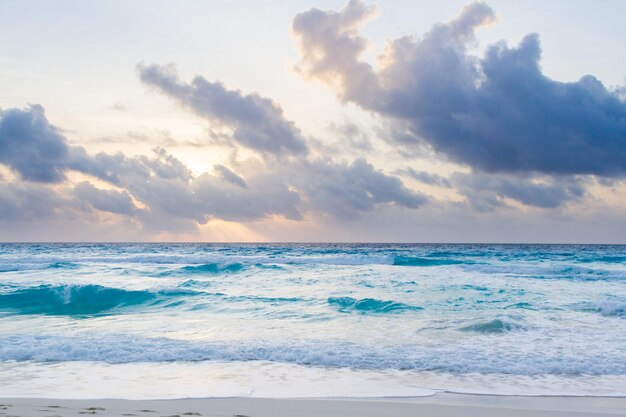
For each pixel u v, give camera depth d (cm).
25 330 1354
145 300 1938
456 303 1808
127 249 7962
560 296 1988
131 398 748
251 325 1416
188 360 1011
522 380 874
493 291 2134
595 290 2192
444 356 1036
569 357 1027
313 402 730
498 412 687
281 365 976
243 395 770
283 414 659
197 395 770
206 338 1220
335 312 1634
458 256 5275
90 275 2927
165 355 1041
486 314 1566
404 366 966
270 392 790
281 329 1349
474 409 700
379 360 1007
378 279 2664
